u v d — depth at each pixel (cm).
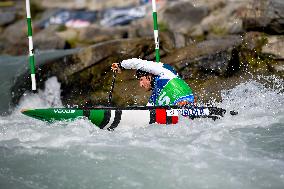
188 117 2152
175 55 2966
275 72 2769
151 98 2338
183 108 2155
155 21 2653
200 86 2788
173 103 2222
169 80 2252
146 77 2316
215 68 2833
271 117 2281
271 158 1745
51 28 5478
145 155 1802
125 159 1767
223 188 1526
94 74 2950
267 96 2638
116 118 2130
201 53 2902
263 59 2838
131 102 2784
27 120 2444
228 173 1625
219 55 2856
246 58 2862
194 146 1886
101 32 5109
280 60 2803
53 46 4875
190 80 2830
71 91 2956
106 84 2897
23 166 1734
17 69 3269
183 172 1642
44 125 2239
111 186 1566
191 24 4600
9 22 5922
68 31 5206
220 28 4197
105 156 1803
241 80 2766
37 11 6550
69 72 2995
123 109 2148
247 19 3123
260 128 2109
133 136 2045
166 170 1662
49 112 2156
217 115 2173
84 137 2036
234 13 4034
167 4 5212
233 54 2862
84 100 2897
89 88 2923
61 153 1847
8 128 2231
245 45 2911
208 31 4281
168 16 4781
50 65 3048
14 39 5338
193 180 1583
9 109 2953
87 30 5128
